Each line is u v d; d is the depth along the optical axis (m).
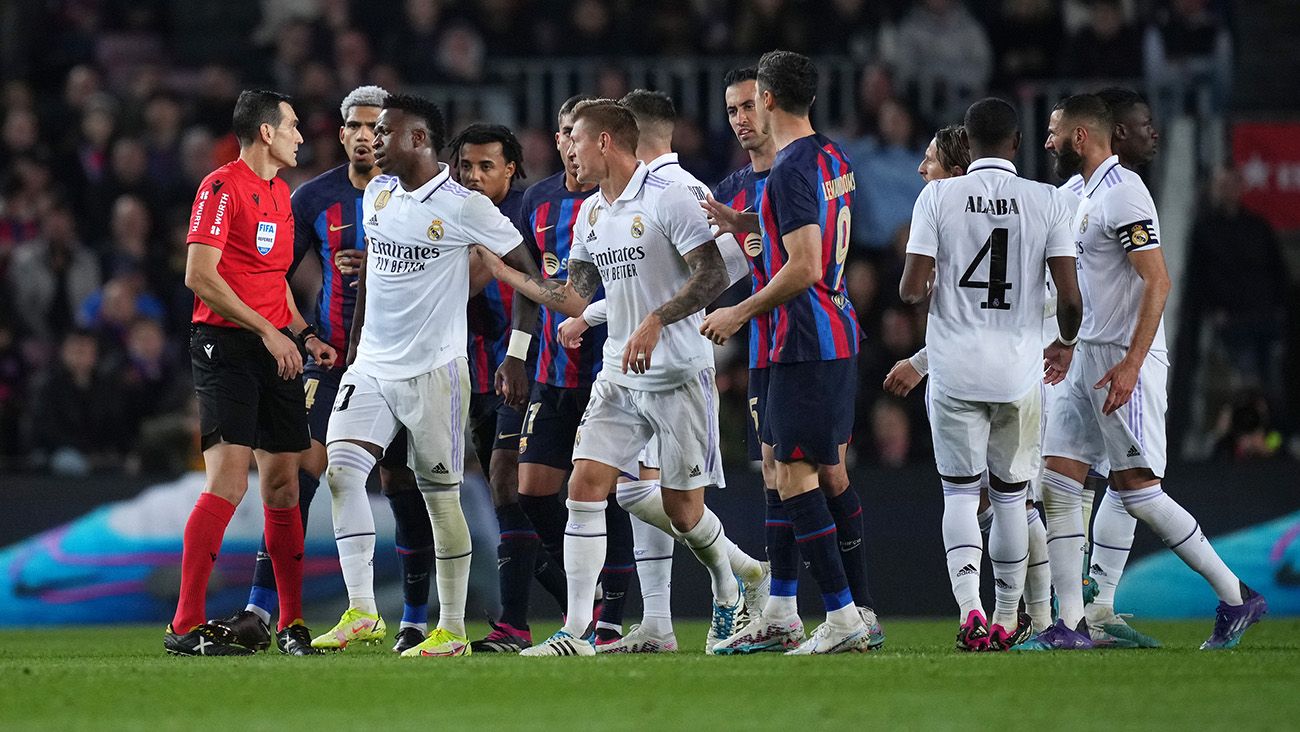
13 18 59.00
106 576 39.03
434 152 24.31
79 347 44.22
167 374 47.31
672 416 23.28
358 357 25.05
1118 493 25.41
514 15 56.09
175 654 24.53
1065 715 15.48
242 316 24.36
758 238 25.23
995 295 23.06
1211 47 55.19
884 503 38.56
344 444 24.89
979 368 22.95
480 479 38.28
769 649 24.23
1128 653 22.81
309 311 46.66
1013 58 55.44
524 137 51.66
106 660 23.41
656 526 25.27
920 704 16.34
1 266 48.78
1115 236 24.69
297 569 25.66
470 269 26.83
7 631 36.78
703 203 23.34
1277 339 48.66
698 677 19.08
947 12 55.34
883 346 44.84
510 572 25.92
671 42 55.59
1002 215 23.06
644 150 24.83
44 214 49.97
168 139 52.62
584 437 23.41
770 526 24.39
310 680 19.16
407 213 24.14
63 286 48.94
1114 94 26.05
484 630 35.00
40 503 39.19
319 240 28.44
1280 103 58.00
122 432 44.69
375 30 59.34
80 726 15.43
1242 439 41.44
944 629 33.38
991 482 23.59
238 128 25.39
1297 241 52.41
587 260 24.22
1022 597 26.47
